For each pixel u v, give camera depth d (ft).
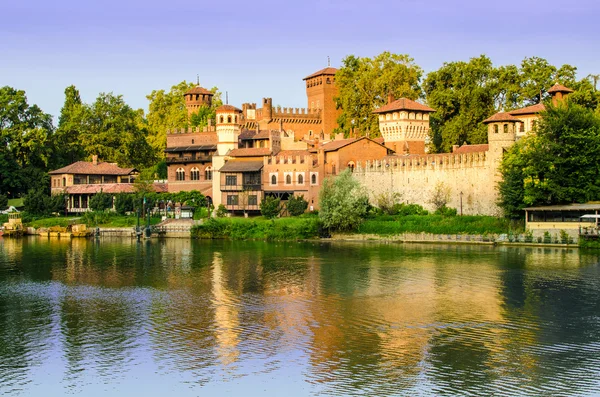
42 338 249.96
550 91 538.88
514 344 235.81
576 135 424.46
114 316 279.69
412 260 402.93
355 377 208.85
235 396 197.67
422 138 595.88
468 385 202.08
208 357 226.99
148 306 296.10
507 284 326.24
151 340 245.65
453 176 499.51
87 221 623.36
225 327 260.62
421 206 515.91
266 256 436.76
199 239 557.33
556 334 246.27
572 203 435.12
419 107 590.55
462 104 600.39
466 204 492.13
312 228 521.65
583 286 318.24
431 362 219.41
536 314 272.51
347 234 514.68
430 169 511.81
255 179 600.39
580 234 423.64
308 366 217.97
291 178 585.63
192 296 315.17
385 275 356.38
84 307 295.69
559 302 289.94
